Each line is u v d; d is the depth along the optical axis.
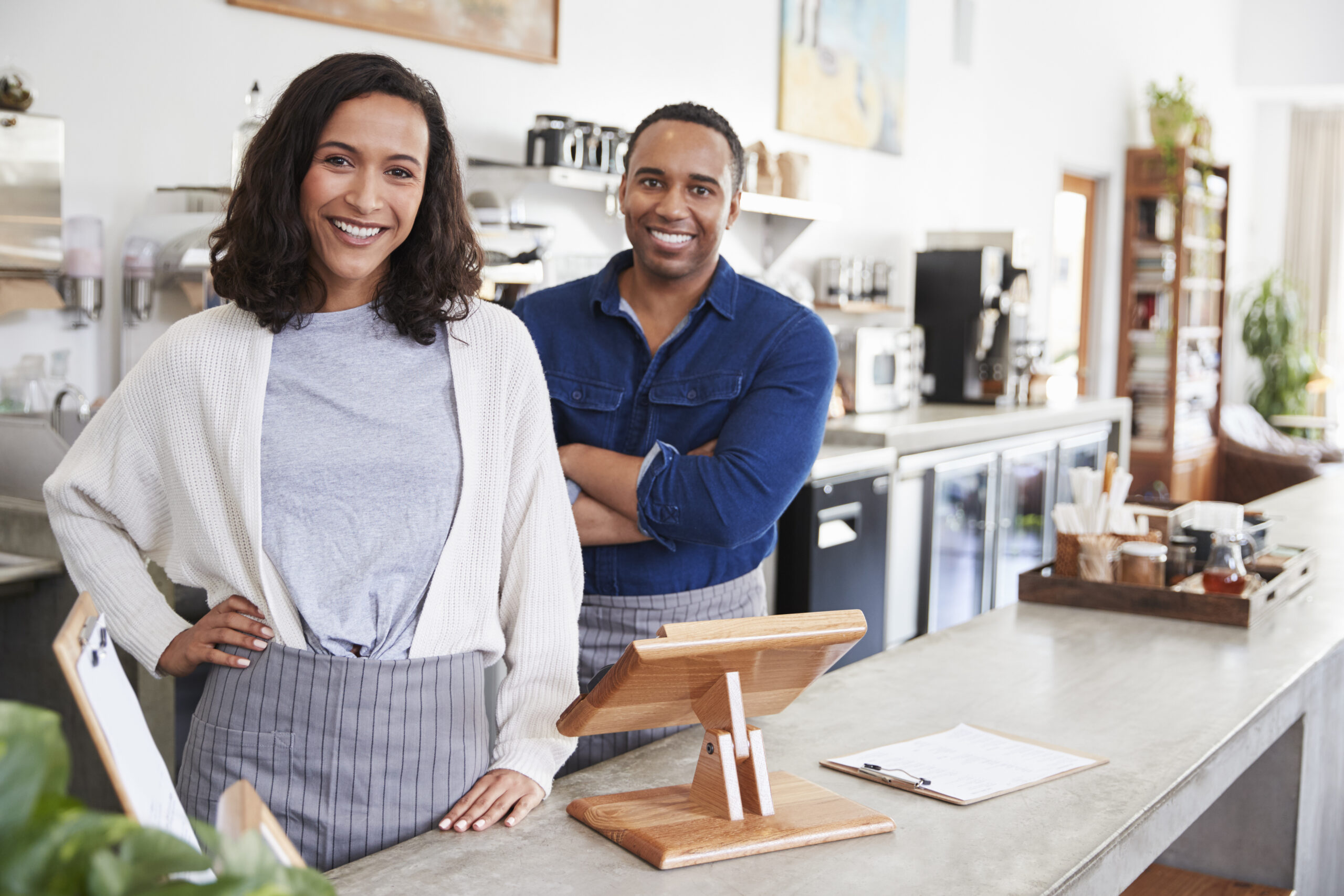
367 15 3.30
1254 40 9.41
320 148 1.26
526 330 1.43
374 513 1.30
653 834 1.21
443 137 1.34
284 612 1.29
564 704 1.41
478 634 1.36
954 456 4.55
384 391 1.32
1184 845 2.07
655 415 1.87
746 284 1.89
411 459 1.31
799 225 4.73
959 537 4.70
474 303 1.40
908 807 1.34
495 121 3.74
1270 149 10.06
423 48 3.49
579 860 1.20
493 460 1.37
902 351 5.11
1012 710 1.70
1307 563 2.59
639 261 1.83
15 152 2.48
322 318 1.33
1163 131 7.74
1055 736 1.59
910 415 4.93
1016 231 5.59
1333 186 9.89
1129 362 7.91
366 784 1.28
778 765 1.47
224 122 3.03
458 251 1.36
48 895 0.46
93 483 1.35
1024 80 6.78
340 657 1.28
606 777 1.43
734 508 1.74
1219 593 2.26
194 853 0.50
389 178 1.27
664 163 1.76
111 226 2.83
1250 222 10.19
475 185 3.53
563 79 3.98
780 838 1.22
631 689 1.18
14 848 0.47
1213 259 8.46
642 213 1.78
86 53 2.75
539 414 1.41
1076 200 7.61
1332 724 2.11
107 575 1.36
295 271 1.29
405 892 1.12
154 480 1.36
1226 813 2.03
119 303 2.85
